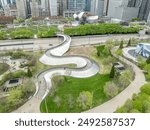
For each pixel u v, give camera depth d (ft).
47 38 504.02
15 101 207.31
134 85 255.70
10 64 325.83
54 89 240.73
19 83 257.14
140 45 387.34
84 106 200.95
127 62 342.44
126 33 583.17
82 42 473.26
